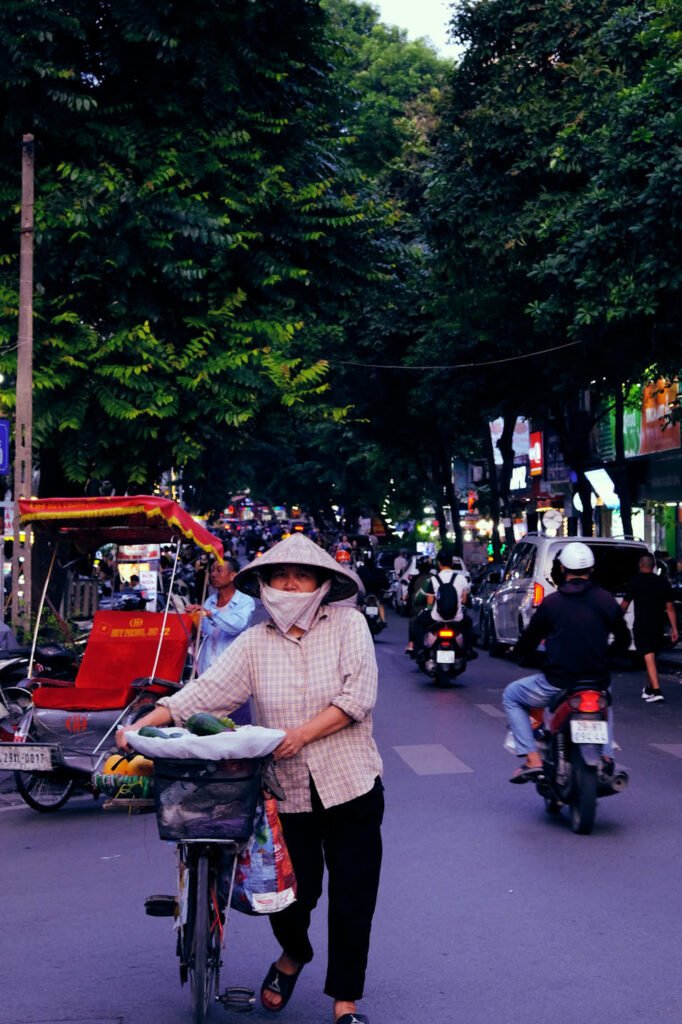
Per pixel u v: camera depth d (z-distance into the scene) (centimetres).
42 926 661
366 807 488
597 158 2161
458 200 2433
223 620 1087
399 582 4047
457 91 2550
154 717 490
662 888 709
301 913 496
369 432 4656
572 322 2153
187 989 550
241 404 1781
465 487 7000
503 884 723
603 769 856
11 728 1036
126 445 1783
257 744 450
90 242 1716
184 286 1744
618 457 2945
